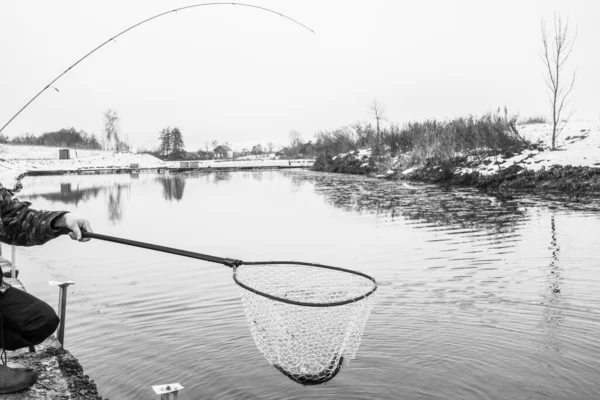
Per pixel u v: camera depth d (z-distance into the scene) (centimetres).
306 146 9262
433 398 476
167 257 1148
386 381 512
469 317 689
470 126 3434
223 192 2959
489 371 529
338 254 1137
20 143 10762
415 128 4281
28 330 369
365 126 5659
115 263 1099
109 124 10950
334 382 511
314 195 2575
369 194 2539
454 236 1326
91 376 533
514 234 1326
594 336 615
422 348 589
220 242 1330
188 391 501
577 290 808
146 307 769
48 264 1104
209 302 786
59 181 4591
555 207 1812
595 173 2325
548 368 533
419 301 764
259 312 396
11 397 394
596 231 1329
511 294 794
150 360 571
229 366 554
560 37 2795
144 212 2039
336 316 430
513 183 2533
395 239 1306
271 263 391
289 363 386
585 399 471
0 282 364
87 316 729
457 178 2953
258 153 13662
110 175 5919
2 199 361
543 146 2980
